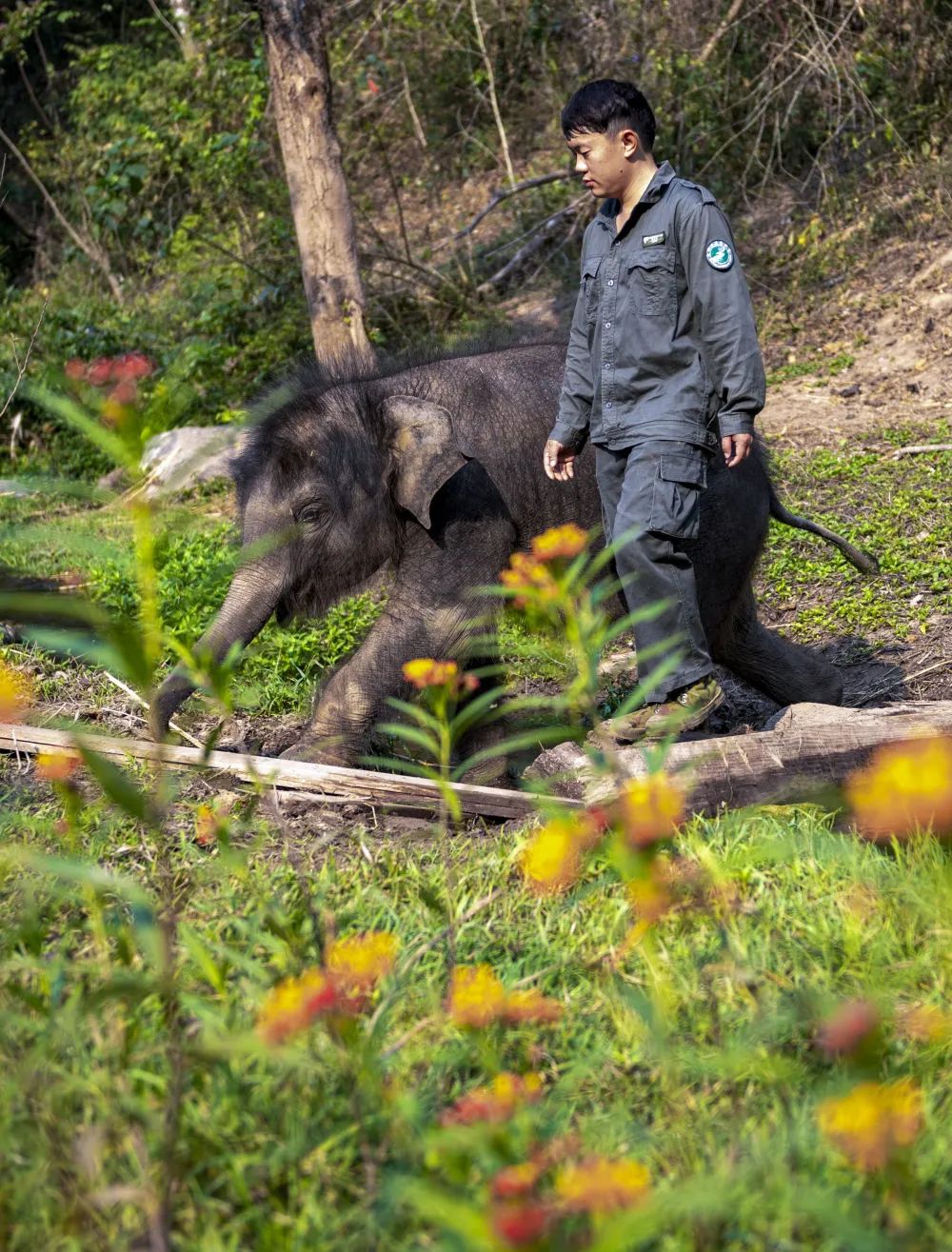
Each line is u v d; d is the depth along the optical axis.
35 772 4.87
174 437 11.25
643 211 4.59
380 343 12.84
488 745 5.57
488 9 15.95
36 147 18.52
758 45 14.36
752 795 4.08
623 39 14.51
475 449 5.30
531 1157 2.17
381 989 2.93
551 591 2.93
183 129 15.87
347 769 4.64
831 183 13.51
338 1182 2.38
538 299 13.67
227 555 7.64
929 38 13.48
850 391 10.76
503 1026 2.82
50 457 12.70
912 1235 2.05
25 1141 2.42
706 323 4.51
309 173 10.85
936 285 11.87
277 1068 2.64
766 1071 2.61
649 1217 1.75
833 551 7.78
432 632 5.21
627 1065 2.78
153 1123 2.30
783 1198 2.07
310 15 10.64
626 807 2.56
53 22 21.23
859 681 6.25
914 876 3.45
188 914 3.46
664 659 4.59
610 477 4.81
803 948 3.16
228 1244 2.25
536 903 3.56
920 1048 2.78
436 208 16.56
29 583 8.03
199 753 4.78
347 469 5.14
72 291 16.88
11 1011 2.83
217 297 14.36
